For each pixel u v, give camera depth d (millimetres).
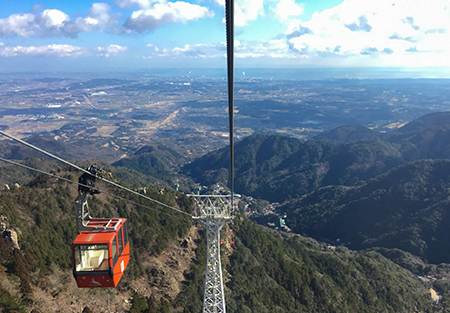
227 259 84562
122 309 54094
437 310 96000
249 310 69250
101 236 18547
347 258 111062
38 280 49531
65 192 81062
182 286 69375
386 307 91312
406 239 152125
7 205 62781
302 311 78500
